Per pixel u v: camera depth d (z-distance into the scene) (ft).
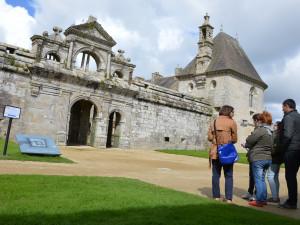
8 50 84.02
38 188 22.57
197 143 123.65
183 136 118.52
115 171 42.06
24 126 81.05
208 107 129.80
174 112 116.47
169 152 96.99
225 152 24.34
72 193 21.70
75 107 113.60
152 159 68.69
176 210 19.02
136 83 105.91
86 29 94.32
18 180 25.08
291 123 24.20
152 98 108.99
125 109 101.60
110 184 26.76
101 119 95.40
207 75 135.13
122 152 84.64
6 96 79.30
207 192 29.19
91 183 26.48
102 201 19.95
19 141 48.93
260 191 24.64
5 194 19.93
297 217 21.62
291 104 25.05
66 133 87.66
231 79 130.31
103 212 17.35
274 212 22.81
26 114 81.71
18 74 81.66
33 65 82.58
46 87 85.25
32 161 43.98
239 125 130.82
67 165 43.93
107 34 98.43
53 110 85.92
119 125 100.37
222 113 25.62
